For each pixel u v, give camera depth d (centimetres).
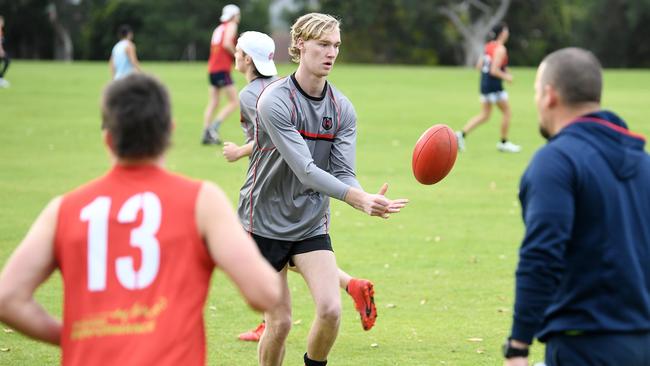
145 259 960
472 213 3472
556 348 1131
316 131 1666
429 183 1722
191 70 11125
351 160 1695
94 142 5169
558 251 1072
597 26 19550
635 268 1109
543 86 1161
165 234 966
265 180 1659
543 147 1138
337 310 1592
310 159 1594
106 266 962
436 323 2150
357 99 7894
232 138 5403
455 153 1719
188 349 948
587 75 1137
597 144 1117
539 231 1077
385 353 1939
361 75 10825
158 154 997
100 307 956
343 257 2778
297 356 1939
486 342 2012
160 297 954
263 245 1673
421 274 2591
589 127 1127
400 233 3120
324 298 1598
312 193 1656
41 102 7100
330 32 1622
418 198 3750
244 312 2227
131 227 968
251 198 1686
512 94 8600
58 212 984
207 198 977
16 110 6550
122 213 971
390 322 2156
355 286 1738
